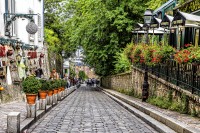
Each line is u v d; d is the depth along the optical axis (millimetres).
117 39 37938
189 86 12320
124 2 37125
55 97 20391
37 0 32000
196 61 11508
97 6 38375
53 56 47438
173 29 23281
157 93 17141
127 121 13141
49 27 54219
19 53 22953
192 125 9602
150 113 13445
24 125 10312
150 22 19234
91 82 89750
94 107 19281
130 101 18891
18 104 17797
